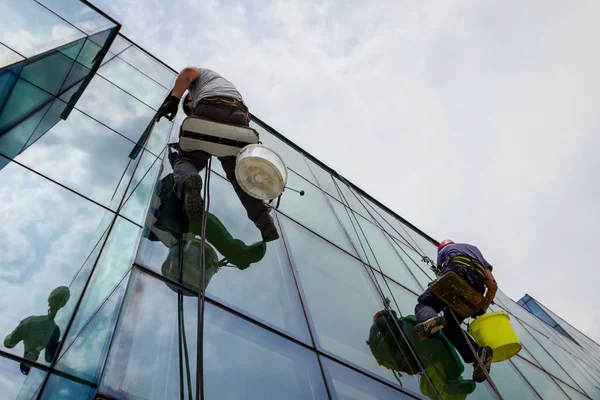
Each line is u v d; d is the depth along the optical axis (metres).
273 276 4.19
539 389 6.80
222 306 3.29
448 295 4.79
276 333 3.50
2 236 3.35
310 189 7.55
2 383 2.45
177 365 2.57
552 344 10.52
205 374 2.67
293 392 3.09
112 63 7.48
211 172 5.12
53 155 4.60
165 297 2.94
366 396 3.69
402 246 8.85
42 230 3.63
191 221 3.65
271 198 3.89
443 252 5.22
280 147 8.36
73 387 2.36
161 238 3.49
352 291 5.24
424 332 4.52
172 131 5.72
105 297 3.05
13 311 2.90
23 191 3.88
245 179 3.80
